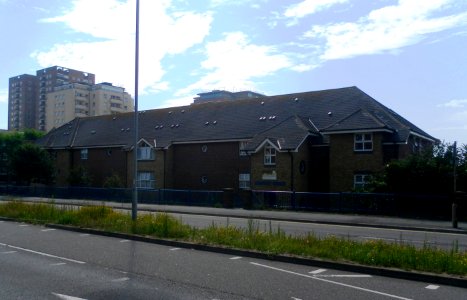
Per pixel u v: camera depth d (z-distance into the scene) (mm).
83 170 47500
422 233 17188
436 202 22422
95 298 7078
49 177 50000
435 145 24609
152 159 43125
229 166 38781
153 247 12164
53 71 132250
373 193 24078
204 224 18531
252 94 114125
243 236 12320
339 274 9039
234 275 8812
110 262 10023
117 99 121062
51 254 11016
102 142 48844
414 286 8125
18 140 65250
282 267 9648
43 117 133500
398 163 24422
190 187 41188
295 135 32719
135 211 16141
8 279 8375
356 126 30094
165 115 47938
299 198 26562
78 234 14789
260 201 27859
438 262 9070
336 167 31156
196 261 10219
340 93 37562
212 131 40812
